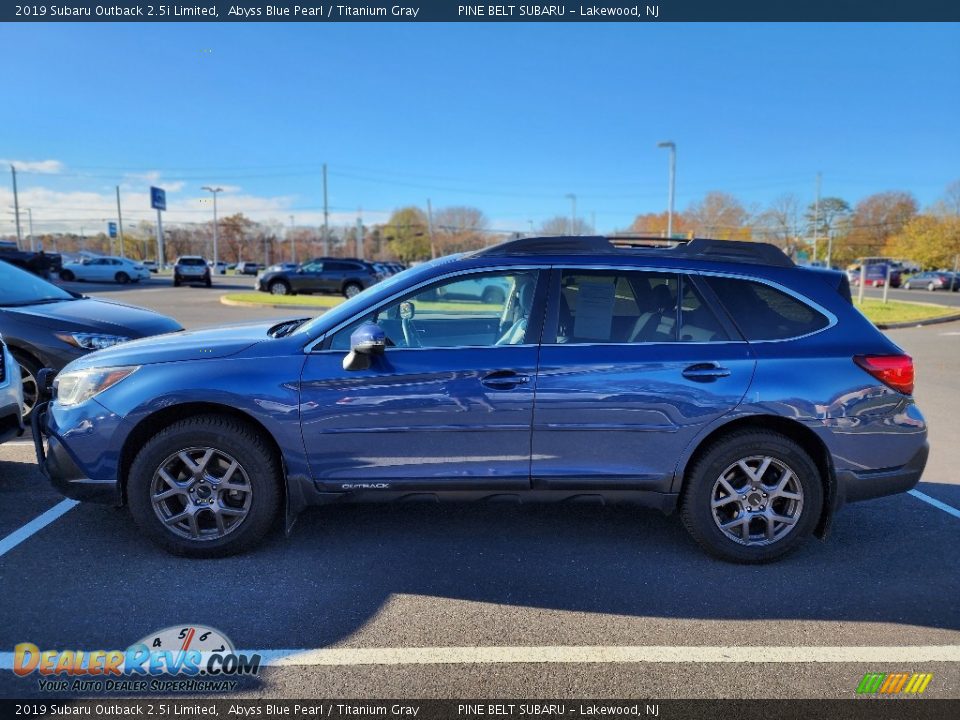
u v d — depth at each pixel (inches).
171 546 136.8
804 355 135.5
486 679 102.0
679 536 154.6
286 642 110.7
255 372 132.9
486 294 144.3
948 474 205.6
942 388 357.4
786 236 3459.6
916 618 120.7
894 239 3378.4
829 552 147.5
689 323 138.0
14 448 217.3
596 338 136.9
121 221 3489.2
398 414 133.0
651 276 139.6
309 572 134.3
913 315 805.2
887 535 157.1
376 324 137.5
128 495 135.3
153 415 134.8
